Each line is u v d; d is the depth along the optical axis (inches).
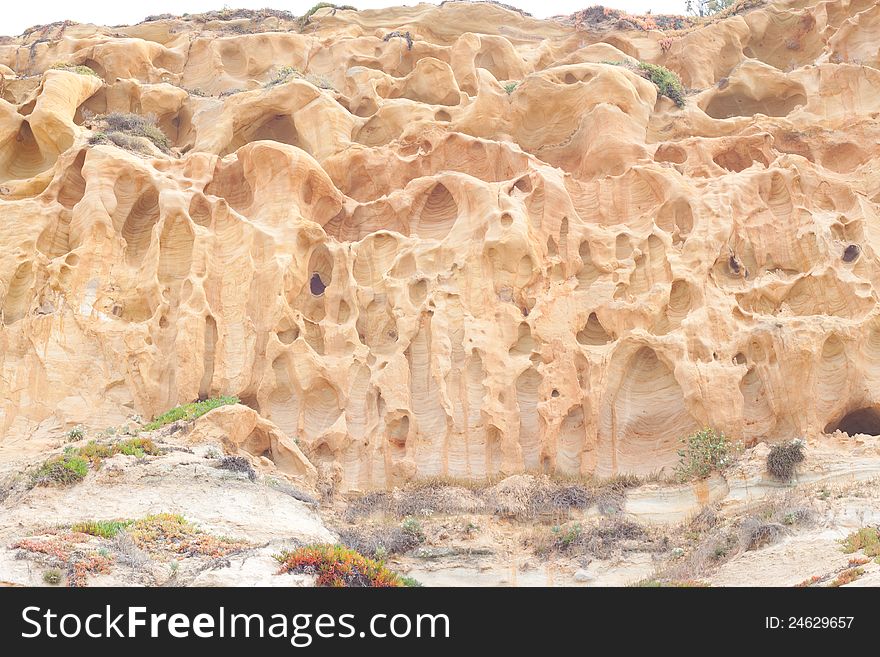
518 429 1003.3
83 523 779.4
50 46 1443.2
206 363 1033.5
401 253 1085.1
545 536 908.0
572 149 1213.7
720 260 1066.7
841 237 1079.0
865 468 896.3
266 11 1555.1
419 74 1326.3
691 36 1396.4
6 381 1029.2
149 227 1109.7
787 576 736.3
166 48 1444.4
